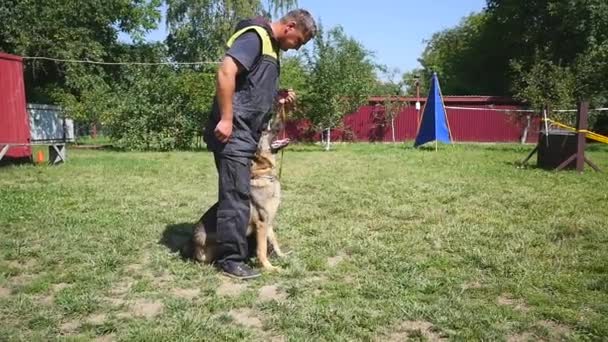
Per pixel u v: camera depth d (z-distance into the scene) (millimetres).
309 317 3414
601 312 3521
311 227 6109
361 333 3186
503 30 37812
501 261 4637
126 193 8789
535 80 24875
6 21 24844
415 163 15203
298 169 13297
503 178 11219
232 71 4094
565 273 4344
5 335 3145
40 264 4641
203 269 4484
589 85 25031
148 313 3572
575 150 12766
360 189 9375
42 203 7594
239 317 3504
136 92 22359
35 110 24641
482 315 3441
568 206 7578
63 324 3377
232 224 4277
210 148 4391
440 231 5906
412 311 3502
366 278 4246
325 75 23969
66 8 26219
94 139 33844
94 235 5695
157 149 22016
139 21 33250
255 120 4285
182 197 8383
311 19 4375
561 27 31047
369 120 32156
